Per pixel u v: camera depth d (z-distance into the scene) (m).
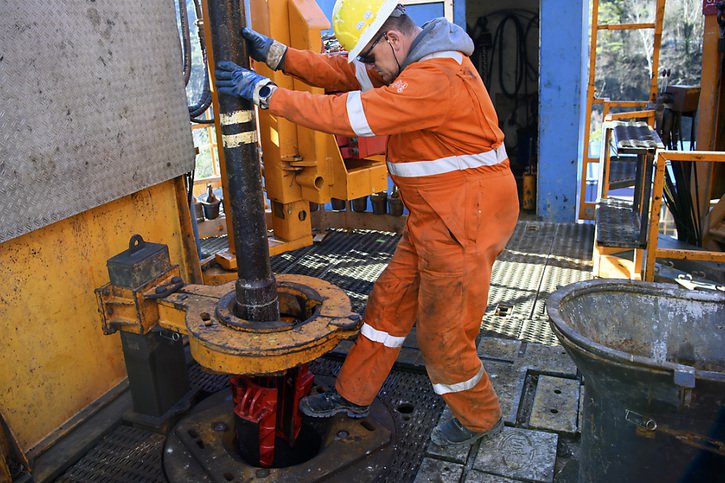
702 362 2.15
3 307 2.36
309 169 3.71
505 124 8.22
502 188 2.20
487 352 3.18
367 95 1.99
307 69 2.40
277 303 2.30
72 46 2.41
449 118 2.05
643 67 21.94
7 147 2.18
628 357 1.73
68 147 2.43
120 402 2.88
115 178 2.70
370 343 2.48
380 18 2.03
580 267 4.30
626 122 4.45
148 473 2.48
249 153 2.10
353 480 2.36
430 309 2.27
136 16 2.75
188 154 3.21
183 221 3.32
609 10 21.86
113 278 2.48
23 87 2.22
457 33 2.07
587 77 6.27
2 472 2.25
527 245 4.79
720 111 4.76
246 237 2.16
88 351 2.78
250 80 1.99
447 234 2.17
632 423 1.86
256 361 2.08
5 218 2.20
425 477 2.38
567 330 1.89
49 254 2.53
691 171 4.83
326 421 2.67
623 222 3.81
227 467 2.38
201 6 3.39
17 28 2.17
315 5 3.50
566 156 5.88
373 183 3.87
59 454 2.54
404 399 2.89
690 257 3.30
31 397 2.52
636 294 2.21
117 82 2.66
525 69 7.92
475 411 2.45
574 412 2.69
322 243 4.96
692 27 21.09
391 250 4.75
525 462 2.43
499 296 3.88
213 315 2.30
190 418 2.68
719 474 1.80
